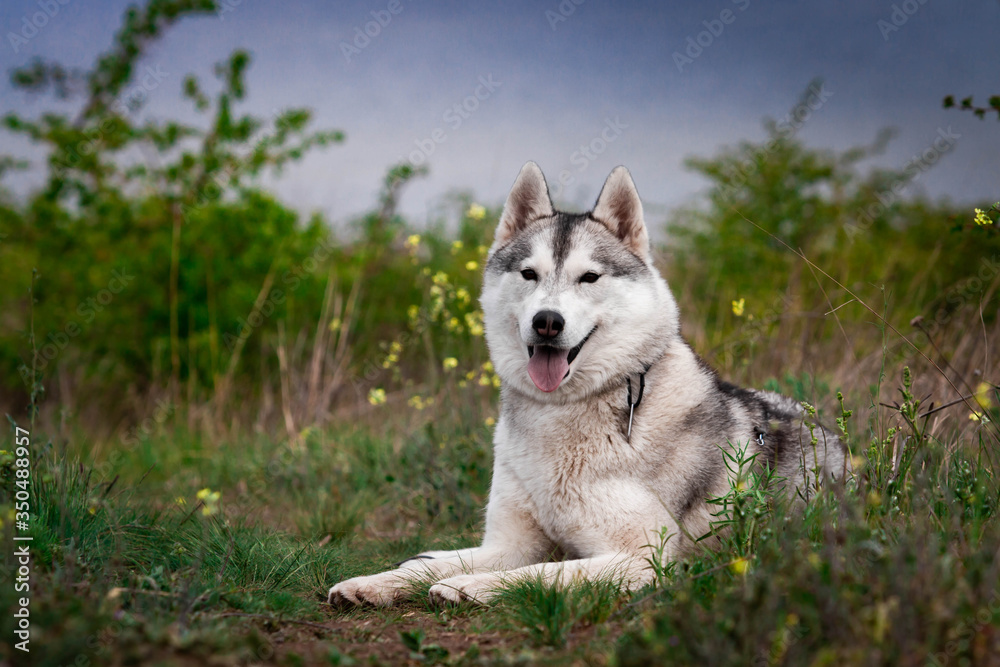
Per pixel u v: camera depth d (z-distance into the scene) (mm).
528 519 3957
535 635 2879
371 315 9445
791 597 2434
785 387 5621
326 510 5375
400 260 10148
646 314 3889
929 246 9352
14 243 9883
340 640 2963
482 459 5805
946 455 3590
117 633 2531
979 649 2182
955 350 4945
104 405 9383
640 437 3727
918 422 4145
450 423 6410
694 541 3309
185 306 9695
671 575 3203
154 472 7016
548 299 3762
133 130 9656
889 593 2344
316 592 3816
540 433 3830
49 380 9289
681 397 3871
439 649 2760
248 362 9641
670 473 3744
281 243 9711
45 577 2945
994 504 3299
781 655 2203
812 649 2277
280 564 3938
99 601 2734
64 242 9922
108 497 4266
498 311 4094
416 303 9594
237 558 3922
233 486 6453
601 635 2779
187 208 9523
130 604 2932
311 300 9906
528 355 3898
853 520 2828
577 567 3447
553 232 4035
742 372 6207
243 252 9781
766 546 2926
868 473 3555
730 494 3330
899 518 3219
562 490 3766
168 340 9625
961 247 7598
